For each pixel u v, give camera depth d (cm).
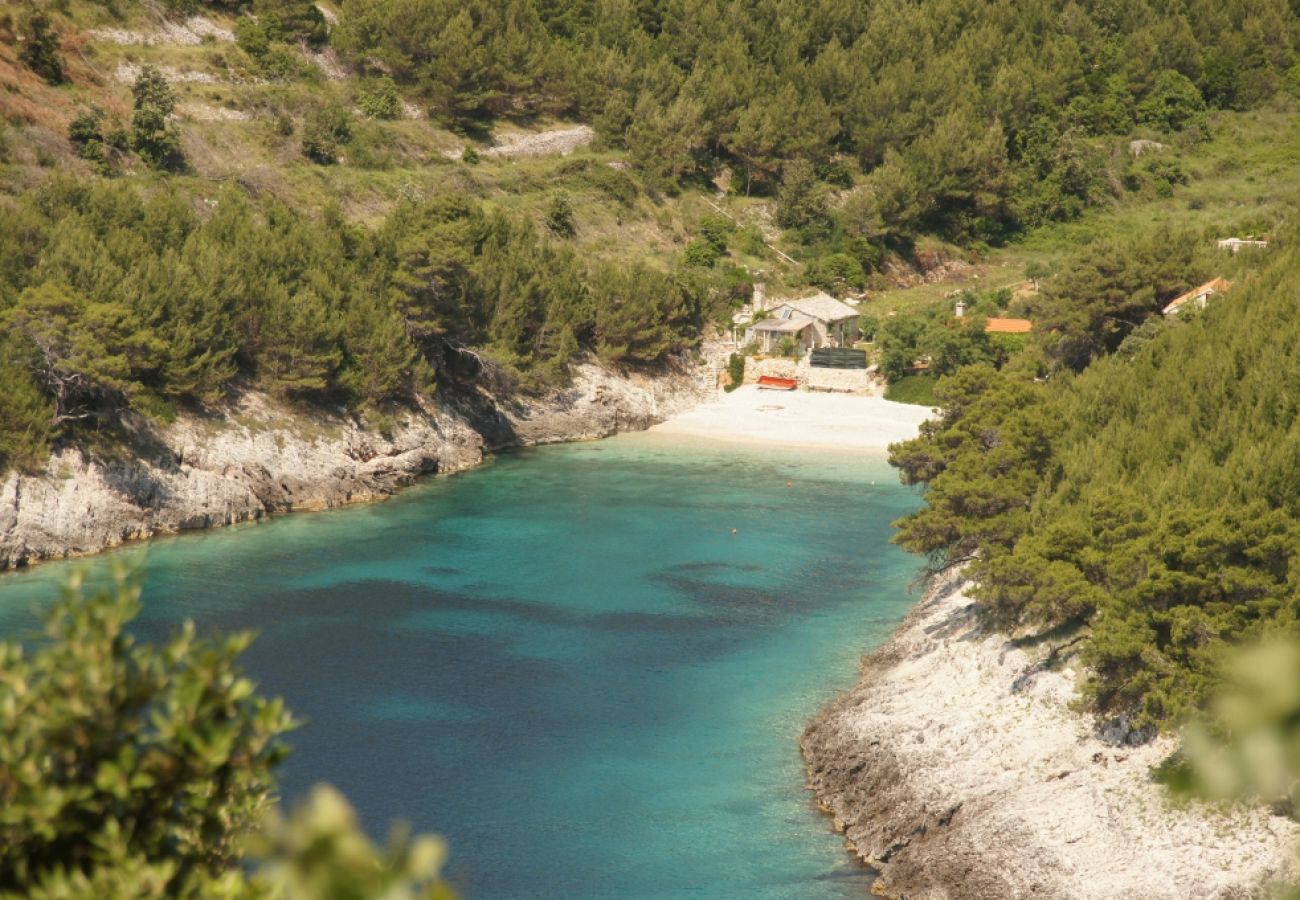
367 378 11675
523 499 11094
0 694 1462
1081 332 13238
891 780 5766
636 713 6731
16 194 12319
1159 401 7644
